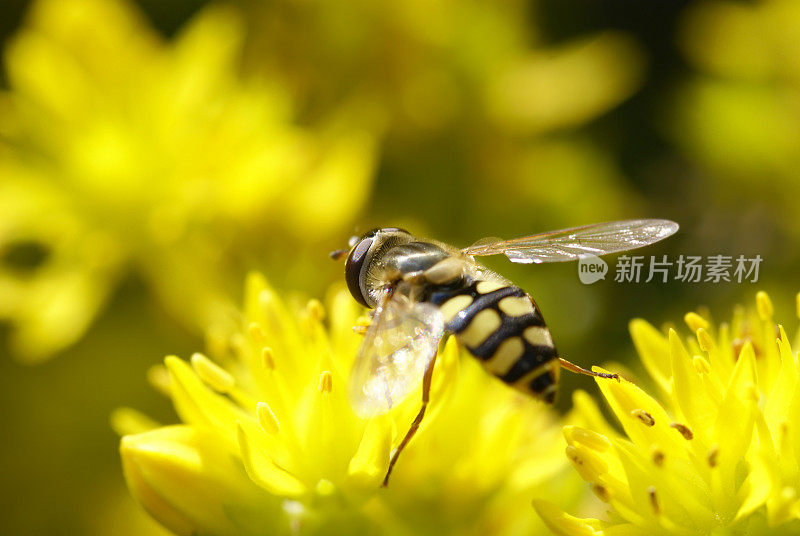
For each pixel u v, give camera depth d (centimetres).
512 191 14
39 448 14
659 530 11
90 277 14
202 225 13
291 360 11
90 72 14
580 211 14
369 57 14
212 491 11
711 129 14
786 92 14
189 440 11
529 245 12
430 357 11
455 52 14
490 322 11
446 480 12
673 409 11
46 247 14
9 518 14
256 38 14
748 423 11
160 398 14
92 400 14
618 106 15
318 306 11
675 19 15
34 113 14
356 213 13
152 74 14
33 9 15
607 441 11
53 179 14
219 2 15
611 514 11
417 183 14
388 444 11
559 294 14
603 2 15
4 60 15
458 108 14
